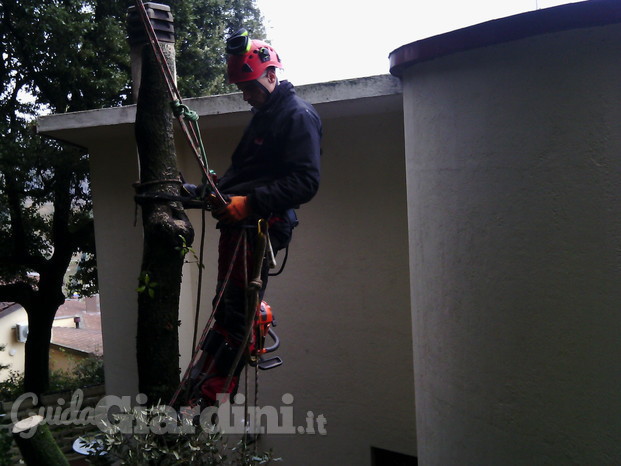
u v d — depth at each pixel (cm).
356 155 623
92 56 1527
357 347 629
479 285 338
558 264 303
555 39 298
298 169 299
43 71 1521
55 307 1600
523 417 321
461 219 347
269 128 311
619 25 283
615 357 290
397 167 604
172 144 402
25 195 1522
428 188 377
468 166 340
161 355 411
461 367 354
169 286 405
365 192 620
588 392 298
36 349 1580
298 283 658
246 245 307
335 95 548
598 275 293
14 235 1568
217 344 335
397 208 605
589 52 290
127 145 763
